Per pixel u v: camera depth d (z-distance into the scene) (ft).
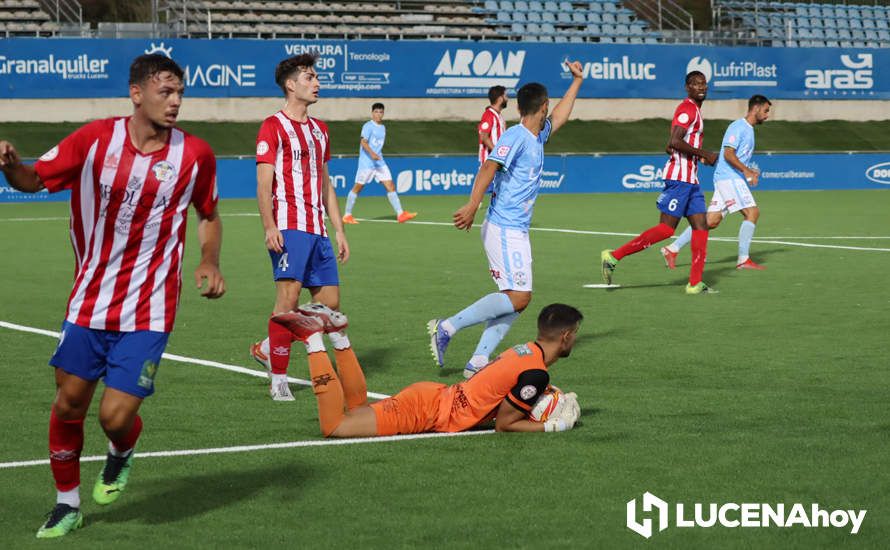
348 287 40.32
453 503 15.29
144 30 116.16
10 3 112.06
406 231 63.21
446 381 24.41
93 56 105.09
